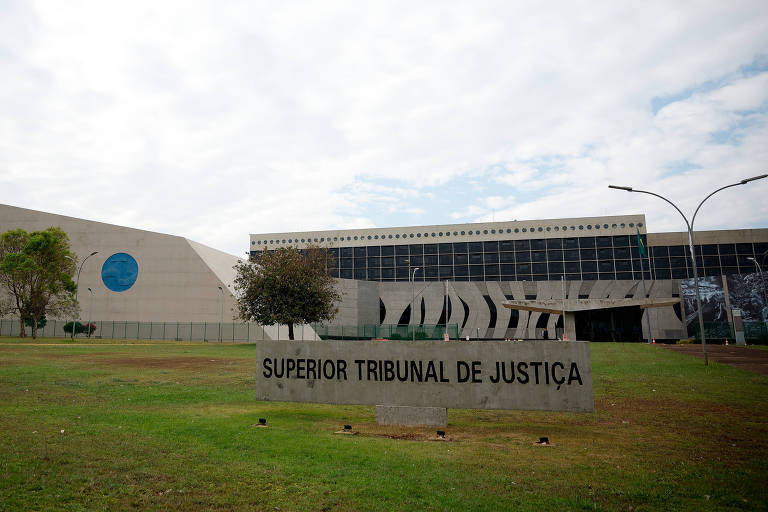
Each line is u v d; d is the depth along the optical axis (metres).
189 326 67.06
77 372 20.89
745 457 8.19
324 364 11.80
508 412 13.07
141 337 67.75
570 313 48.12
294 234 99.44
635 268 85.94
